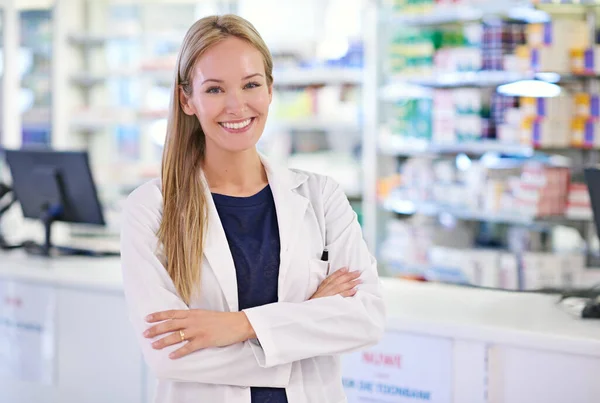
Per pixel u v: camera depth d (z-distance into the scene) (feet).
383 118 18.12
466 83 16.88
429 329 8.28
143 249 6.07
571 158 16.44
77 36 20.92
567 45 15.43
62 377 10.91
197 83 5.94
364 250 6.61
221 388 5.90
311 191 6.61
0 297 11.50
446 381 8.27
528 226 16.66
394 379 8.59
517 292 9.96
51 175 12.44
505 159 16.74
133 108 21.30
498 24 16.17
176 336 5.74
